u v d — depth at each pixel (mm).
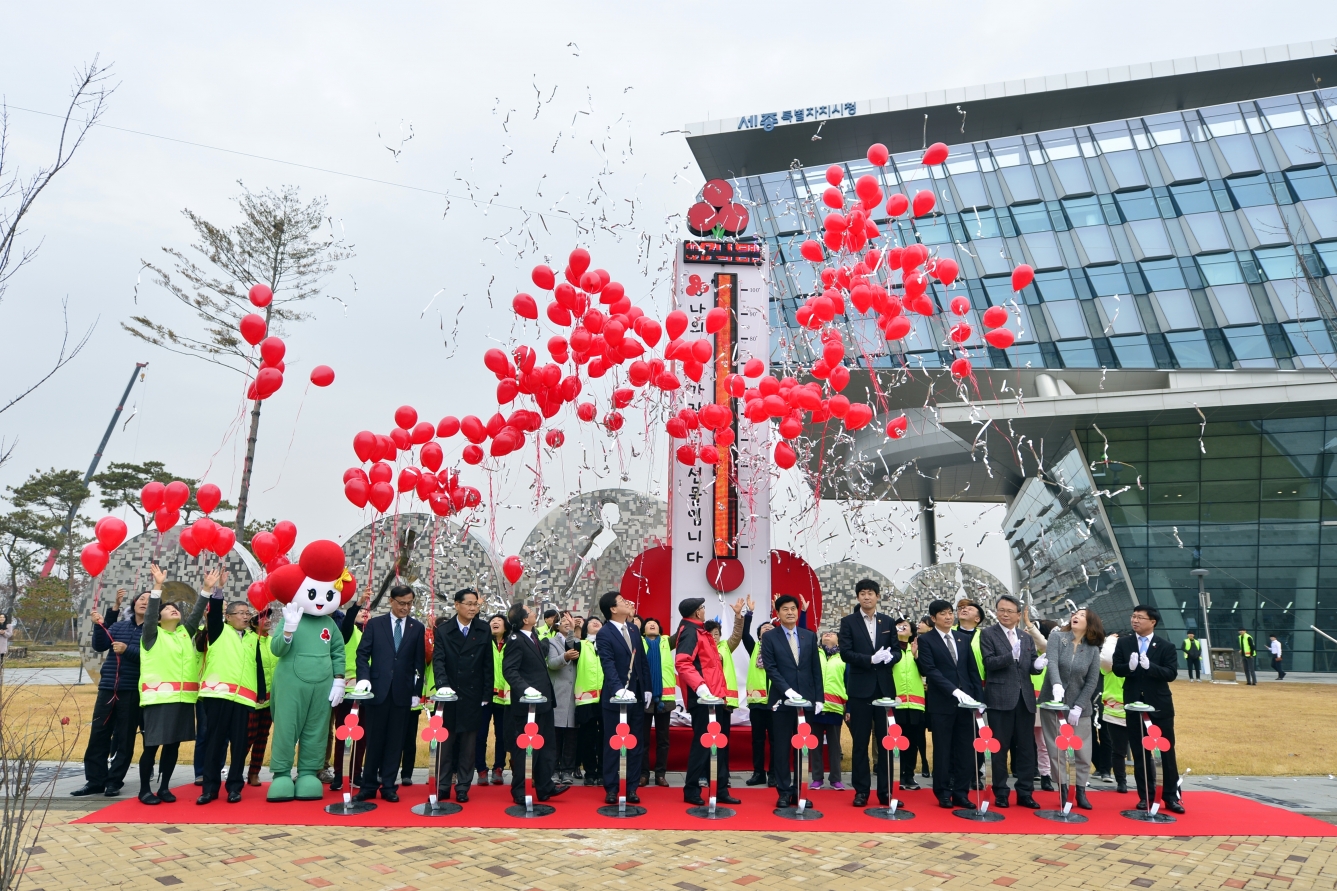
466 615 6738
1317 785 7883
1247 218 25734
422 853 5066
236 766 6398
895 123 31812
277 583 6238
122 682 6668
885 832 5766
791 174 27719
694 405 9883
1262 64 29188
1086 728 6758
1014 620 6816
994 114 31609
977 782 6484
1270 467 24125
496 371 8656
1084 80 30312
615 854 5102
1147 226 26609
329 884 4449
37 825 5512
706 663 6930
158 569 6469
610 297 8281
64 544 29875
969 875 4773
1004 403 23984
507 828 5734
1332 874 4879
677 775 8227
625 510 13133
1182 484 25031
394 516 12797
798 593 9844
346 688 6996
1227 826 6027
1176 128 27031
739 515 9703
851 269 8602
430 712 7090
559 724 7344
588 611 12875
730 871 4777
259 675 7078
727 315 8398
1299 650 23766
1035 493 31422
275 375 7512
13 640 26156
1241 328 25141
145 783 6301
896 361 25703
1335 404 22406
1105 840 5621
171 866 4727
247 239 19703
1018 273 8336
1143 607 6863
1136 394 23266
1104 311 26219
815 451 25734
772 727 6566
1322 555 23641
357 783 6570
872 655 6707
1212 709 14000
